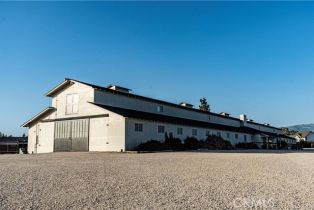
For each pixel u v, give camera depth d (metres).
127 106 32.06
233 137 47.41
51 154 24.42
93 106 28.33
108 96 30.12
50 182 7.93
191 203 5.55
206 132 39.50
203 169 11.06
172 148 30.59
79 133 28.86
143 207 5.26
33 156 21.50
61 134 30.23
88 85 29.19
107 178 8.63
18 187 7.20
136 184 7.56
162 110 37.06
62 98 30.89
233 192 6.55
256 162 14.68
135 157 18.19
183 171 10.38
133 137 26.77
